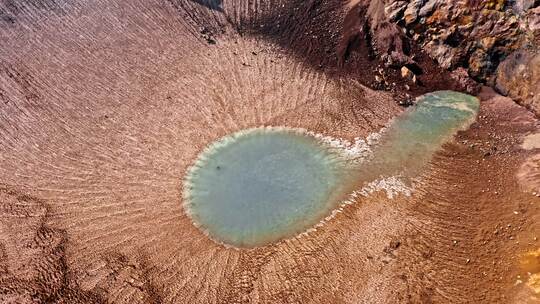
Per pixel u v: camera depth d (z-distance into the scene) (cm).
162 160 2195
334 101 2447
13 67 2492
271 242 1919
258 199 2073
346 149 2248
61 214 1981
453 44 2478
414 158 2184
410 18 2541
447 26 2477
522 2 2305
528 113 2284
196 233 1950
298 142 2288
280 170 2178
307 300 1716
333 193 2078
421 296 1702
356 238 1903
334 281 1767
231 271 1819
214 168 2186
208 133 2312
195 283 1783
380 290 1728
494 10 2352
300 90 2495
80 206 2011
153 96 2447
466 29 2422
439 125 2312
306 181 2133
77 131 2286
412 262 1805
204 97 2453
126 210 2008
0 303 1700
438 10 2484
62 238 1902
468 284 1727
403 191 2058
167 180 2127
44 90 2425
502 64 2361
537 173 2041
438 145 2230
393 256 1830
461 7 2428
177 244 1908
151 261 1847
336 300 1709
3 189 2056
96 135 2275
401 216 1966
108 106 2391
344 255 1848
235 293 1748
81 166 2153
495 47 2355
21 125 2295
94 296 1738
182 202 2056
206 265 1839
